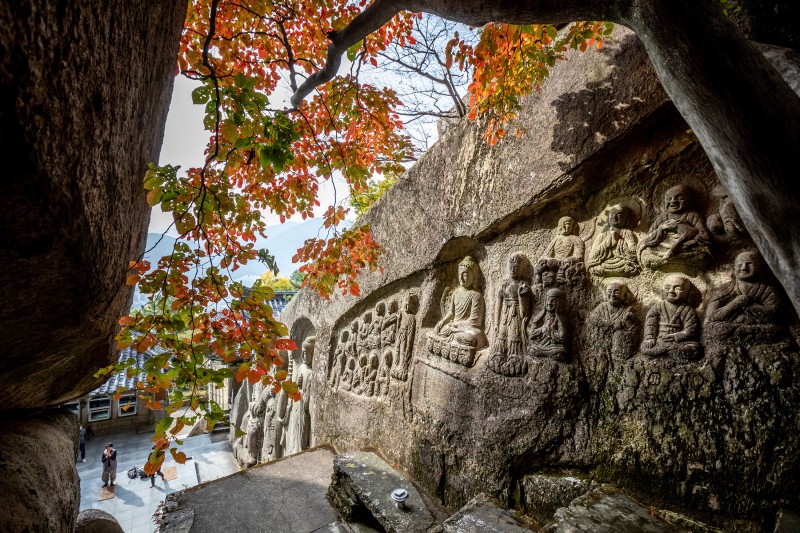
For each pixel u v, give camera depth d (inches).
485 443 118.6
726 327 80.3
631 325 95.5
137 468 341.7
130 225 58.6
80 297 49.9
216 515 150.5
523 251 124.6
